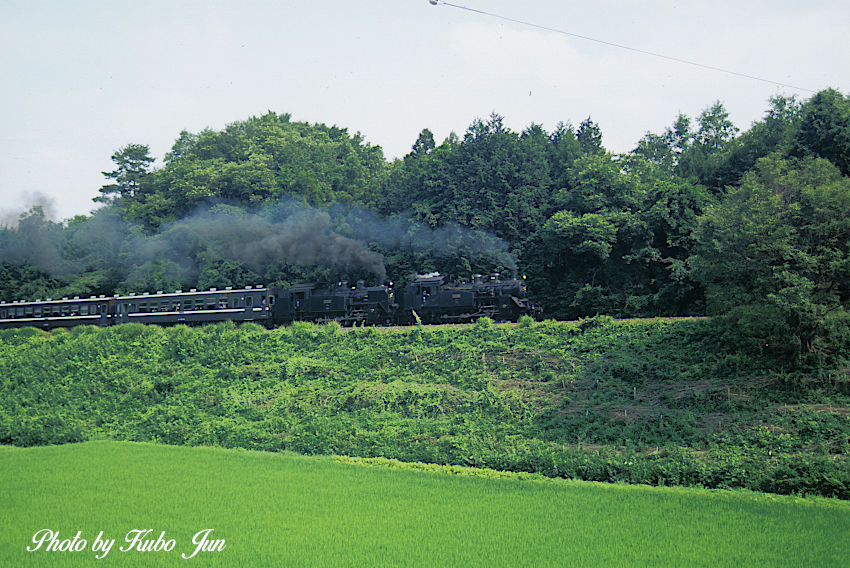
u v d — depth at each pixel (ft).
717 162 279.28
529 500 96.07
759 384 129.70
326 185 351.25
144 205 369.09
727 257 135.74
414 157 367.04
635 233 215.72
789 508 88.84
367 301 214.28
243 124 428.97
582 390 139.74
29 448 140.87
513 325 176.04
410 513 91.91
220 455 128.67
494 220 276.82
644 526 84.53
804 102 243.40
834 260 127.54
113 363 190.49
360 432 135.03
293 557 78.38
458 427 131.95
